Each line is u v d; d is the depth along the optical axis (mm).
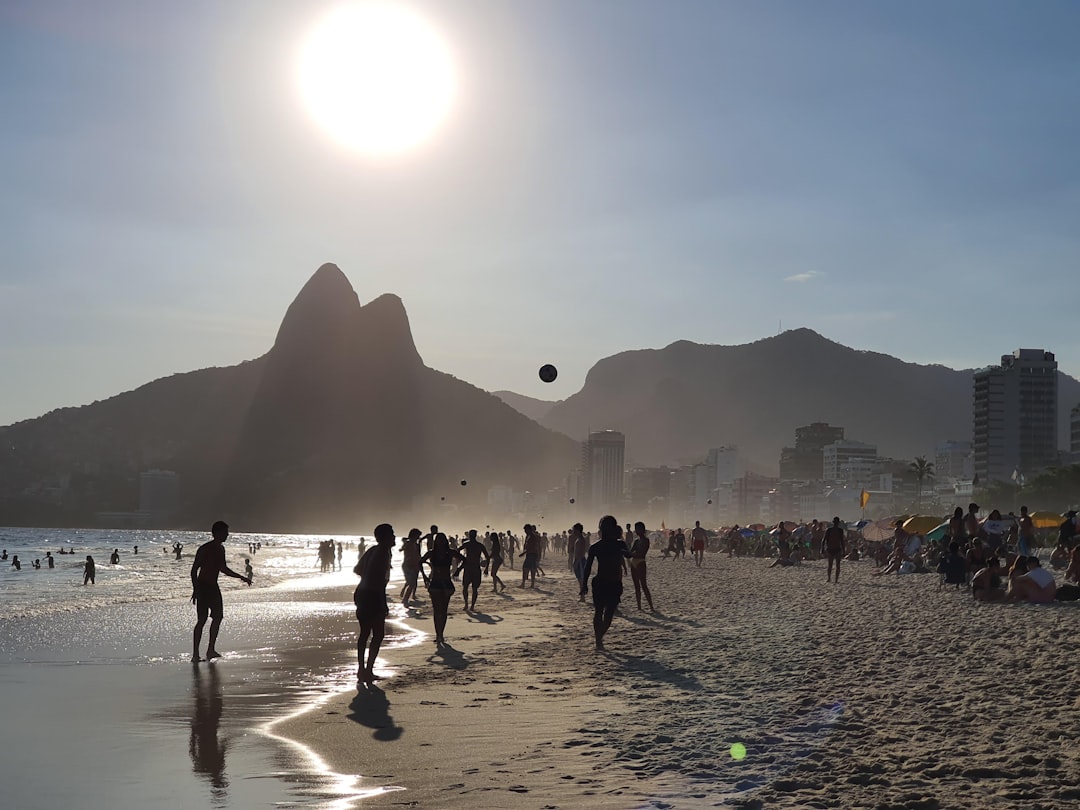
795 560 53062
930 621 19047
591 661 15633
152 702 12062
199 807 7184
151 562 107438
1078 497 157750
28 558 120125
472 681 13781
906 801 6781
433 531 19828
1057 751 8094
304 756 8922
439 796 7410
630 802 7102
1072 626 16781
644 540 24750
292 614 27266
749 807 6879
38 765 8633
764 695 11641
